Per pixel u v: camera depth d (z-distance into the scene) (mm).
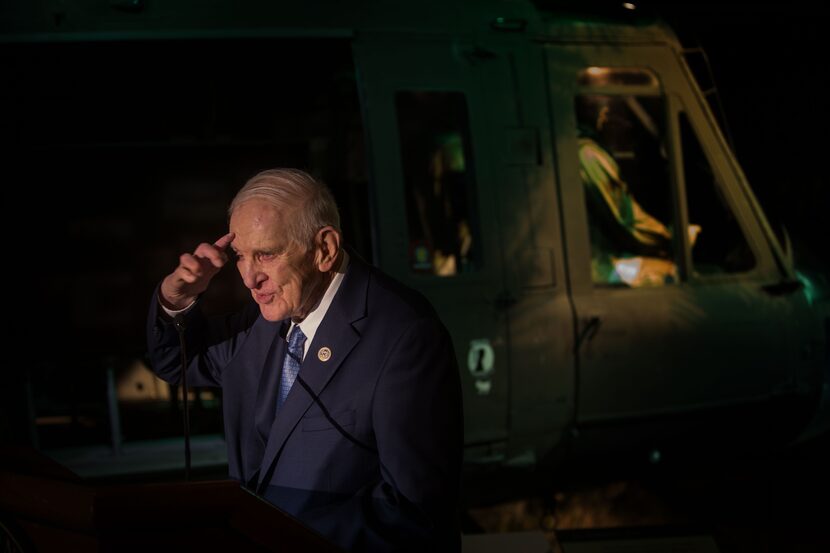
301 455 1521
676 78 3768
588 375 3457
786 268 3873
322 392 1521
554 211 3463
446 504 1437
